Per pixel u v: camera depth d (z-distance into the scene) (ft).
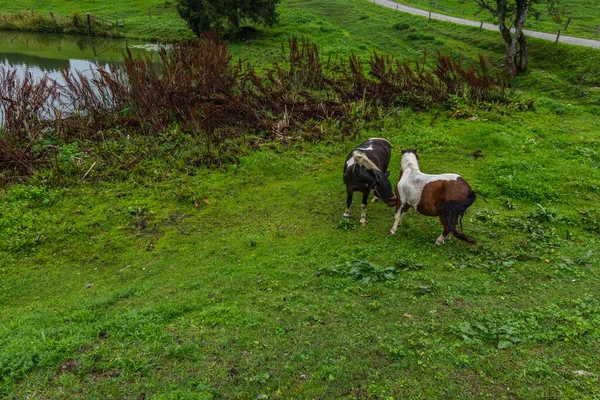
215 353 17.07
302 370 15.99
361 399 14.55
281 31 117.60
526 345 16.74
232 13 104.83
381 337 17.62
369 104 54.44
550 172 37.60
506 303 19.85
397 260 24.59
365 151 29.99
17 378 15.97
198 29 106.42
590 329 17.38
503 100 58.44
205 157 40.32
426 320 18.70
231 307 20.39
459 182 24.27
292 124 48.24
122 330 18.86
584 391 14.39
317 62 67.67
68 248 28.60
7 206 32.12
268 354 16.89
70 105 53.26
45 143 42.06
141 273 25.70
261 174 38.50
